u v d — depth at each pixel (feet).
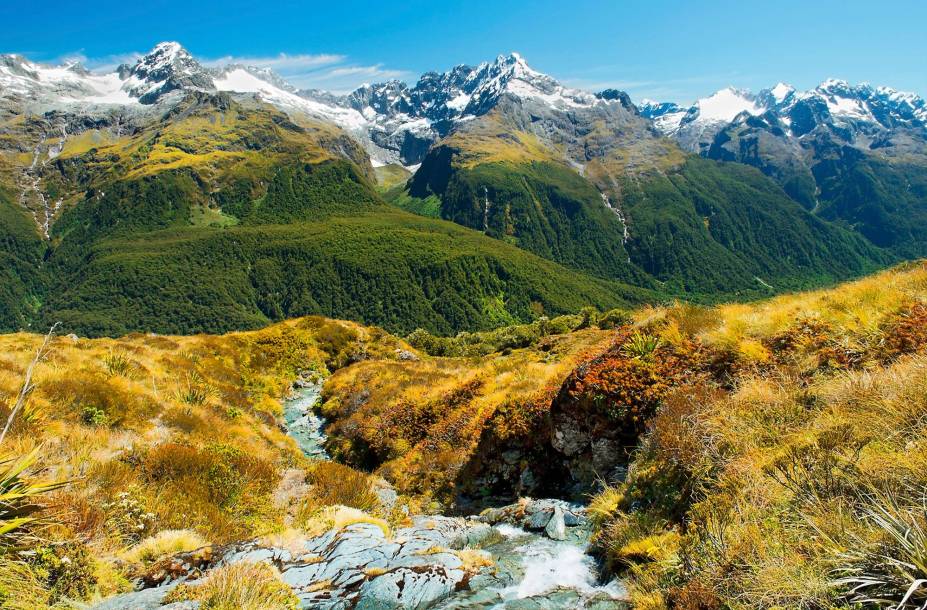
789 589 13.20
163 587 21.07
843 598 12.29
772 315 35.86
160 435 45.65
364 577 22.22
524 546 27.94
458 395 65.26
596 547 25.61
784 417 23.00
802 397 24.52
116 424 44.47
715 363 34.40
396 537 30.12
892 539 12.42
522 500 38.29
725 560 16.31
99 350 68.18
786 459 19.16
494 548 28.63
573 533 29.14
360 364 114.62
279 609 18.84
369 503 44.45
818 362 28.68
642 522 23.61
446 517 41.91
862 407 20.39
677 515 22.49
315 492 43.78
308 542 28.30
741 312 39.47
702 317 39.96
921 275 34.81
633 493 26.73
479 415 56.18
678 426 26.84
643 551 21.33
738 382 30.53
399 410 69.36
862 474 15.78
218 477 38.40
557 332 183.01
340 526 31.60
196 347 101.96
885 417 18.47
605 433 36.11
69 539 22.45
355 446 69.51
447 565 23.45
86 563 21.22
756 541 15.93
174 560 24.29
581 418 38.11
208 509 34.35
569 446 38.68
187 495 35.06
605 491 30.94
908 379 19.98
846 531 13.62
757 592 13.84
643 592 18.92
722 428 23.90
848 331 29.66
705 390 29.66
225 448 45.52
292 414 91.86
